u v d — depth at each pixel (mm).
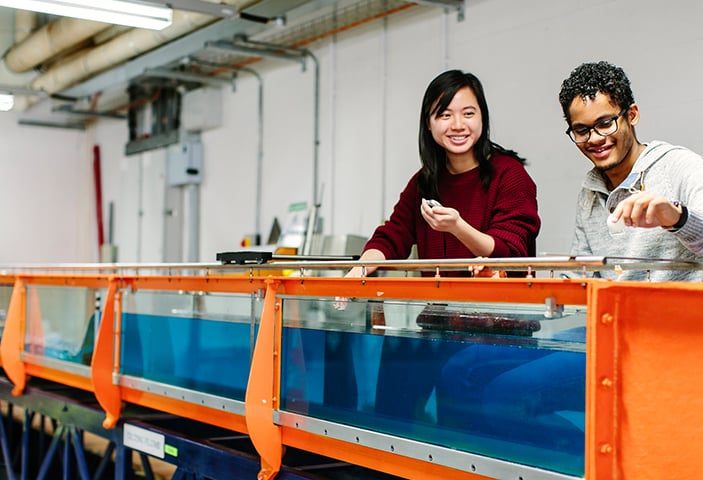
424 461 1805
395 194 5176
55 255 9023
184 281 2654
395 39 5195
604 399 1415
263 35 6168
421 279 1795
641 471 1435
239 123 6711
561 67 4156
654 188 1877
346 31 5586
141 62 6043
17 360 3812
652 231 1891
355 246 4941
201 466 2607
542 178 4246
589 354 1416
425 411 1812
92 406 3320
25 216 8859
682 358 1453
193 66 6895
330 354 2068
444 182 2318
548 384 1565
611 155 1930
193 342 2623
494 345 1674
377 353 1937
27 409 3953
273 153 6289
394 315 1895
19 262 8805
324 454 2084
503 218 2139
